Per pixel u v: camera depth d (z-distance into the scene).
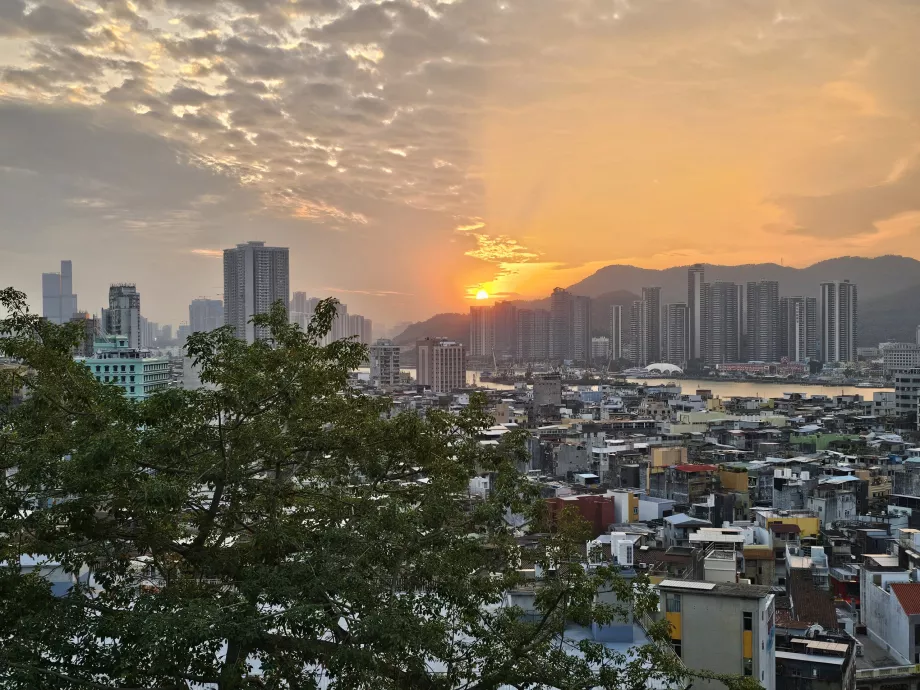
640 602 29.31
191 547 30.06
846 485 122.94
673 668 27.80
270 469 32.91
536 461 160.00
